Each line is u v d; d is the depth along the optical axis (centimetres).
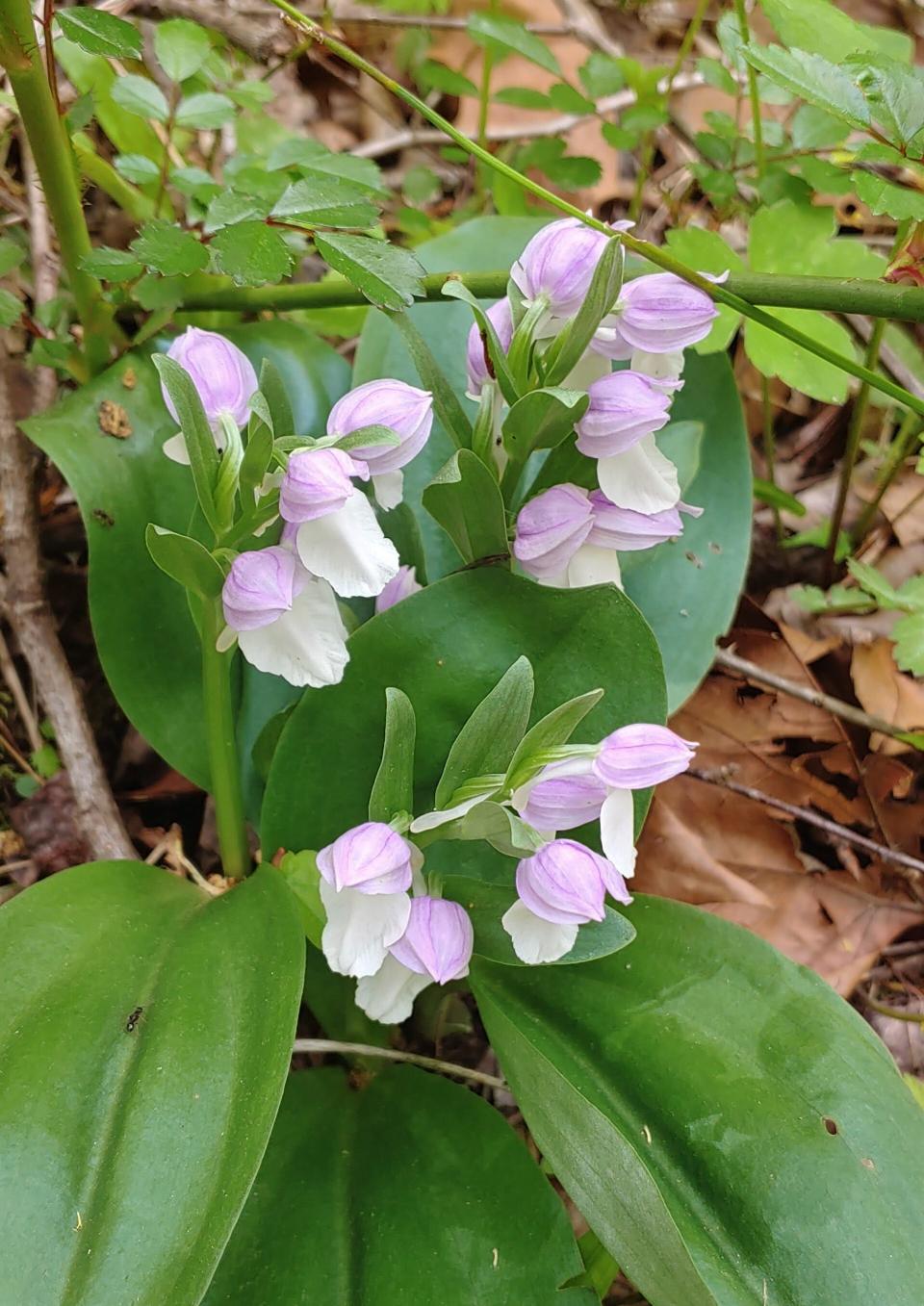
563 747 26
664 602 36
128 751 42
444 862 32
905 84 31
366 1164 29
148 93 36
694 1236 25
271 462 26
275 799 31
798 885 44
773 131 48
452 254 39
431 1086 31
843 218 62
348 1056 33
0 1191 23
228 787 32
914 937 45
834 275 42
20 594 37
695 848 44
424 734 30
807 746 47
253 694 36
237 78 44
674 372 29
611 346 29
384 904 27
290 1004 25
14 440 37
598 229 29
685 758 26
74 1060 25
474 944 30
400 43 58
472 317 38
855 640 51
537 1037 29
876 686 49
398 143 61
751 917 43
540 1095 26
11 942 27
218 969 27
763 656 49
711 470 38
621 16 72
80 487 33
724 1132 27
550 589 29
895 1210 26
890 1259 25
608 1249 24
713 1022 29
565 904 26
